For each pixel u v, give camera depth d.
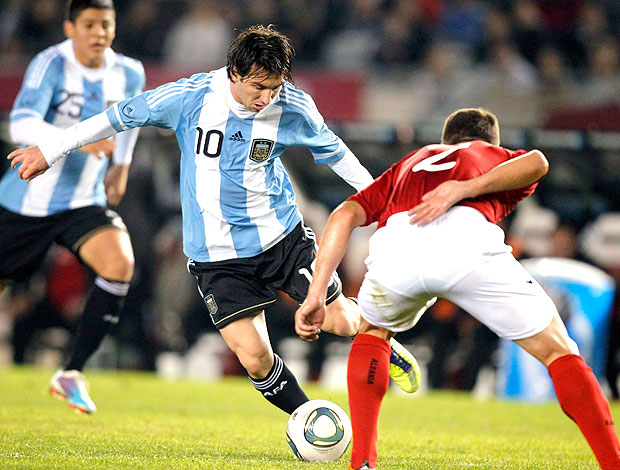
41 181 20.80
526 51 50.69
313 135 15.71
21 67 46.75
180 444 16.22
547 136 35.47
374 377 12.40
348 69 49.88
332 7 53.44
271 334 34.50
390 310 12.48
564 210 36.22
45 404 22.45
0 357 40.75
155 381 30.55
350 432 15.04
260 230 15.91
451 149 13.02
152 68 46.16
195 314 36.53
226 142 15.26
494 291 12.02
